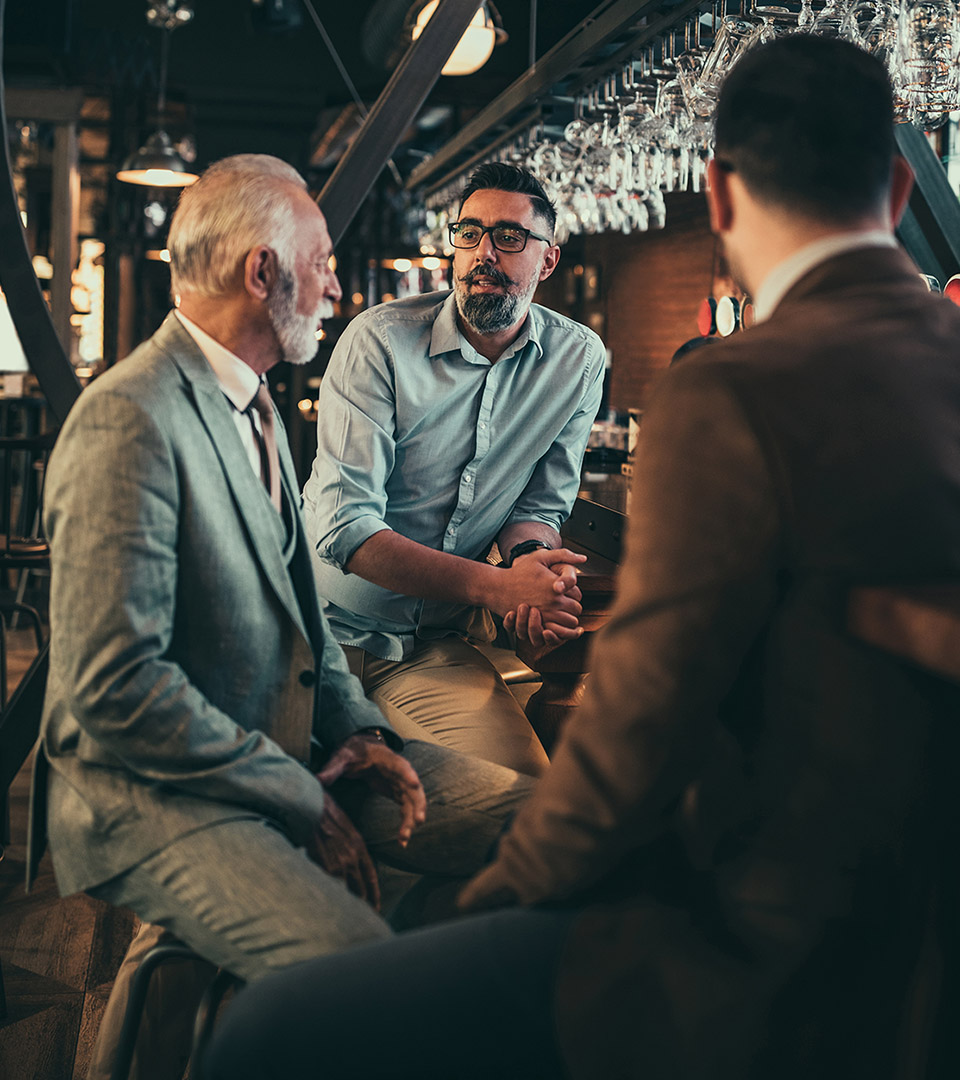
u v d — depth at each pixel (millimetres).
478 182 2340
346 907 1366
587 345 2525
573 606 2156
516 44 8117
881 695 972
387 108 2432
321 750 1751
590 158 3508
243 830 1438
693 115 2705
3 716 2291
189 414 1515
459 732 2146
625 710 1021
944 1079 999
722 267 4660
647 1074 1045
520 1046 1131
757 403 990
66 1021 2258
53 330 2400
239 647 1560
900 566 973
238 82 10328
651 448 1038
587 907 1142
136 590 1413
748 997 1000
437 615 2416
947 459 992
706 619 994
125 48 9633
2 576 6348
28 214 11469
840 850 986
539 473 2588
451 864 1747
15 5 7988
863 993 993
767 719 1033
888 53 2254
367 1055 1129
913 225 3100
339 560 2256
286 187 1611
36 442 4141
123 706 1407
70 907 2812
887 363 1011
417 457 2402
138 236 9617
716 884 1054
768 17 2305
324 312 1663
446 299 2465
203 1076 1204
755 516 988
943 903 995
